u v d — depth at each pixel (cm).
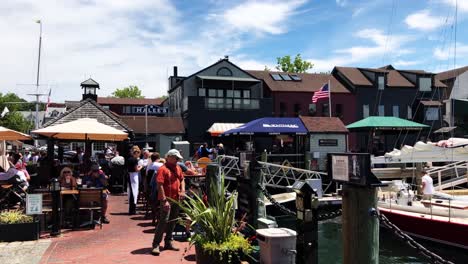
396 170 2395
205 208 615
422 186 1612
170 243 761
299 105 4262
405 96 4666
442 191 1867
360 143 4309
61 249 773
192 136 3700
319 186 1859
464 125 2939
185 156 2255
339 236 1541
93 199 984
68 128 1284
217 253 558
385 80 4609
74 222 977
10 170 1192
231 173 2242
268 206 1830
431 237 1401
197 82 4009
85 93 3275
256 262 574
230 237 586
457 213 1404
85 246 796
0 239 834
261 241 551
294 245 539
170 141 3025
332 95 4422
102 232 933
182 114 3981
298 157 2692
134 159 1191
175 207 753
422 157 2027
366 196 429
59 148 2286
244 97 4022
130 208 1181
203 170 1677
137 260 688
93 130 1297
